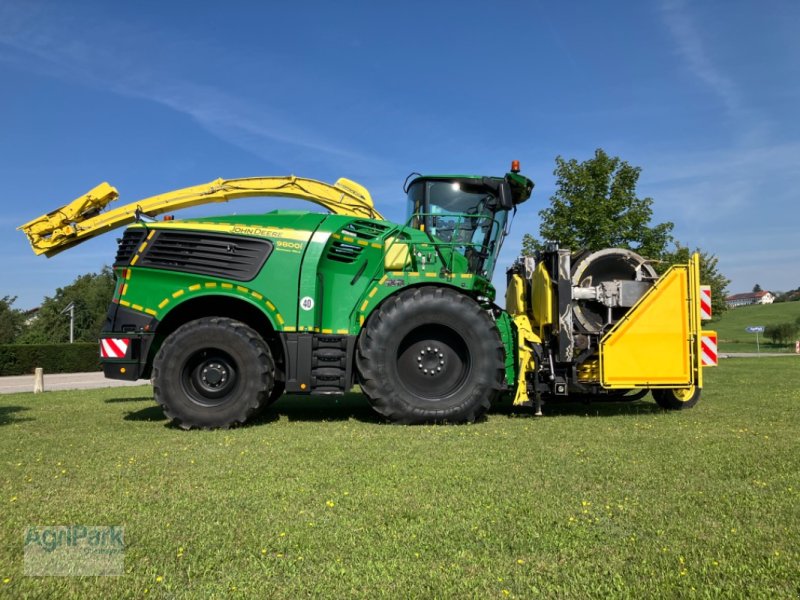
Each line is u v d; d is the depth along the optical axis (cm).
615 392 759
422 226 777
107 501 352
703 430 581
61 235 804
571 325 703
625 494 358
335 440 543
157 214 821
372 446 509
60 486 388
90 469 434
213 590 237
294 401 906
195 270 674
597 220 1633
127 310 681
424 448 498
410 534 294
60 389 1384
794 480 387
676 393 761
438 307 660
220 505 343
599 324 723
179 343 640
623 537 288
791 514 320
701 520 311
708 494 356
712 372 1501
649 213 1669
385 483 385
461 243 760
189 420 628
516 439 539
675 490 366
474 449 493
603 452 476
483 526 304
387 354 652
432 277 691
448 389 670
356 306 687
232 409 632
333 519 317
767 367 1762
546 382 720
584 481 388
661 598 227
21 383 1742
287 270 669
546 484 380
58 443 540
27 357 2452
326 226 688
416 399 654
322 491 369
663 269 811
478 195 789
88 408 832
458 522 310
